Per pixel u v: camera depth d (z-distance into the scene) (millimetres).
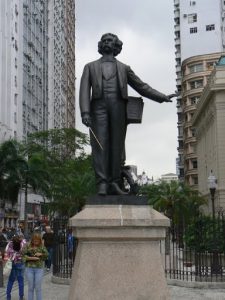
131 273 6582
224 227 15695
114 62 7410
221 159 53750
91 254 6609
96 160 7148
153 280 6602
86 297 6504
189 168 85000
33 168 44250
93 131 7223
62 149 61219
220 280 14984
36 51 75375
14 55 61344
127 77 7488
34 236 10680
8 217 56250
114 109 7207
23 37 66125
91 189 43781
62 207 46438
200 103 64375
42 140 60594
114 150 7168
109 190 7109
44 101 81938
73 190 45094
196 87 83250
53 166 56875
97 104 7246
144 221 6574
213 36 91375
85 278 6559
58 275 16219
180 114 103938
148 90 7500
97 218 6574
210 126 59844
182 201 41875
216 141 54531
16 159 42625
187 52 92750
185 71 85250
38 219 61594
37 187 44875
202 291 14023
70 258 16812
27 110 68375
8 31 58719
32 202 68000
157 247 6730
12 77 60281
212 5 91500
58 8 97375
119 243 6637
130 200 6883
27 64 68625
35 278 10508
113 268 6574
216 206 54156
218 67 54375
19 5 63531
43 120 80812
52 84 88875
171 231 20922
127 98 7289
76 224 6570
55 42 93125
